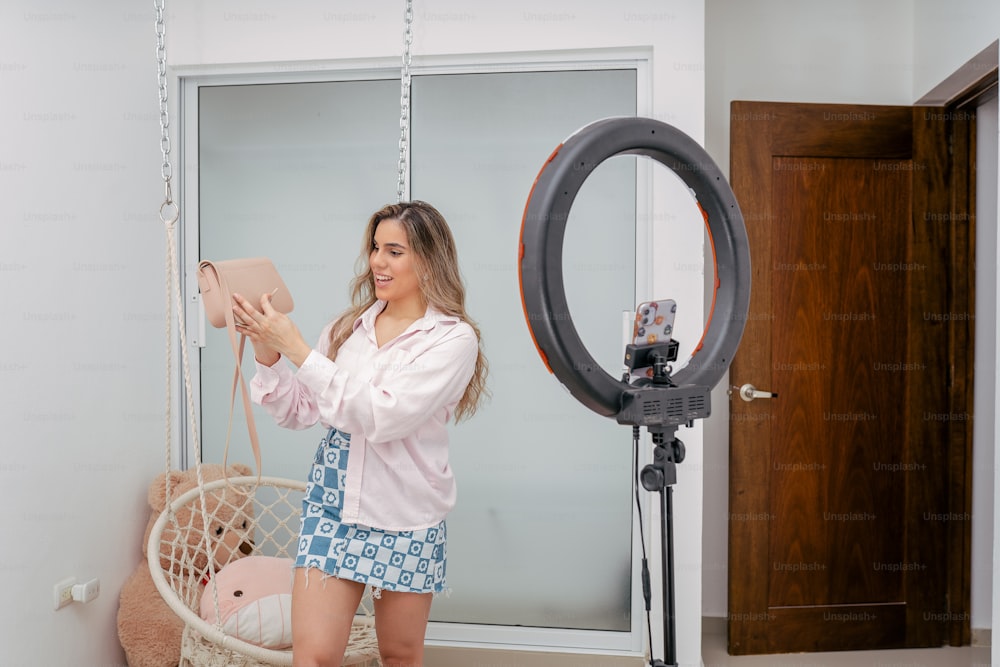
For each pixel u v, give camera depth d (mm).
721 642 3088
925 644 3029
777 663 2889
